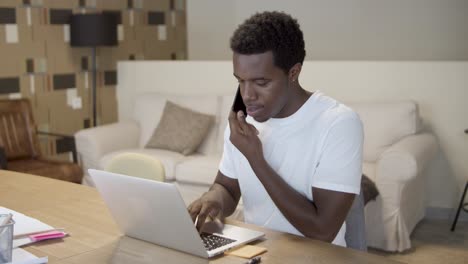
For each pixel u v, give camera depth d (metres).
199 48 6.20
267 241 1.54
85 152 4.41
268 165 1.61
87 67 5.18
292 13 5.78
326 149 1.59
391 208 3.44
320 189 1.59
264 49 1.48
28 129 4.42
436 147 3.96
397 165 3.40
